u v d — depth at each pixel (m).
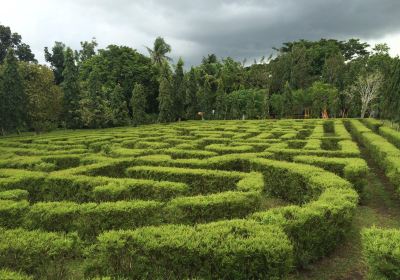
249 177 11.09
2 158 17.11
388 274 5.49
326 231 7.83
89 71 56.66
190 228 6.41
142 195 10.70
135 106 46.81
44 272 6.04
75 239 6.54
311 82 76.25
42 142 23.33
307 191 11.08
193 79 54.03
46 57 63.88
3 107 35.06
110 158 15.30
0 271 5.08
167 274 5.84
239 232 6.36
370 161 19.69
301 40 97.44
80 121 42.62
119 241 5.91
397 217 10.73
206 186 11.92
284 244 5.77
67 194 11.70
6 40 57.22
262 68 77.25
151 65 59.75
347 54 94.94
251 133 25.41
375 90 54.03
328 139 21.38
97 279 5.21
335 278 7.13
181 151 16.56
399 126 30.22
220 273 5.72
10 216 8.30
